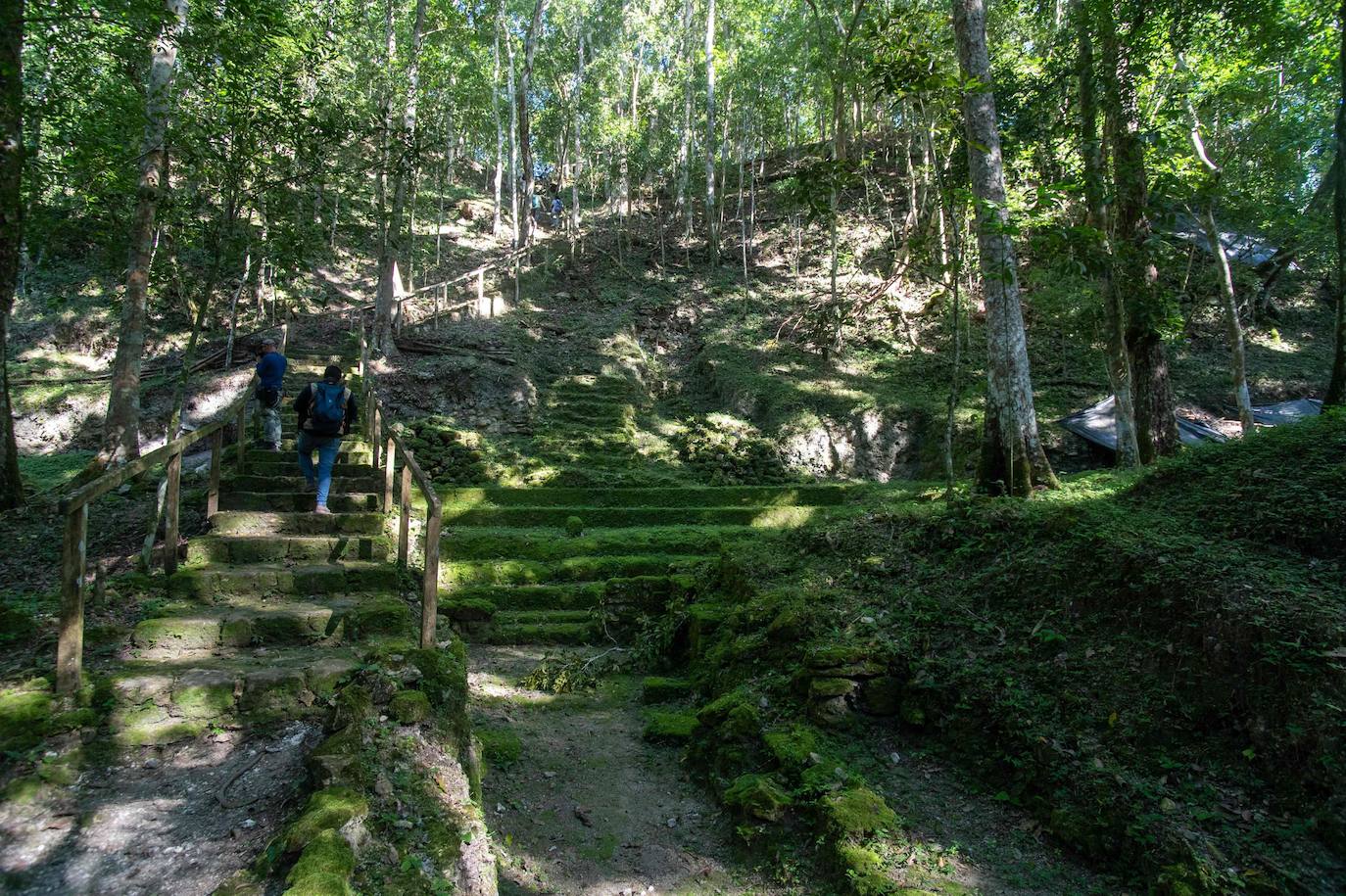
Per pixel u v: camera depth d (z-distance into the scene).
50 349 16.17
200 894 3.13
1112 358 10.16
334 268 20.77
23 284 17.14
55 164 9.12
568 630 8.50
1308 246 14.84
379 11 17.20
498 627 8.47
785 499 12.52
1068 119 12.48
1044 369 17.34
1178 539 5.23
